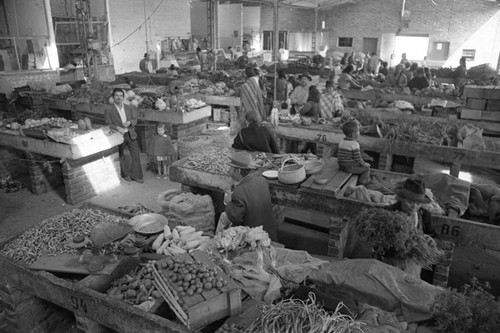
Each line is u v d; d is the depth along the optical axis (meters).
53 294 3.71
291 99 10.78
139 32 20.80
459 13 24.19
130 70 20.78
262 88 12.01
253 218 4.65
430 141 7.93
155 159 8.82
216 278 3.23
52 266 3.83
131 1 20.16
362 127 8.40
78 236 4.24
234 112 11.74
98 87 11.33
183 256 3.55
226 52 27.67
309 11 29.00
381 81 15.45
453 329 2.87
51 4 17.22
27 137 7.61
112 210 5.09
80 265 3.83
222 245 3.96
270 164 5.93
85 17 13.30
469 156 7.50
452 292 3.07
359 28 27.53
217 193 6.48
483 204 5.29
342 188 5.18
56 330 4.39
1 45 15.41
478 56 24.31
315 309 2.76
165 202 5.95
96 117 10.74
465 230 4.56
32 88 12.33
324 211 5.15
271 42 31.25
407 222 3.64
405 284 3.23
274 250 4.02
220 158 6.43
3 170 8.37
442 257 4.59
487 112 9.29
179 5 22.98
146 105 9.98
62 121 8.34
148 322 3.17
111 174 8.03
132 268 3.90
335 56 26.02
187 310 2.96
